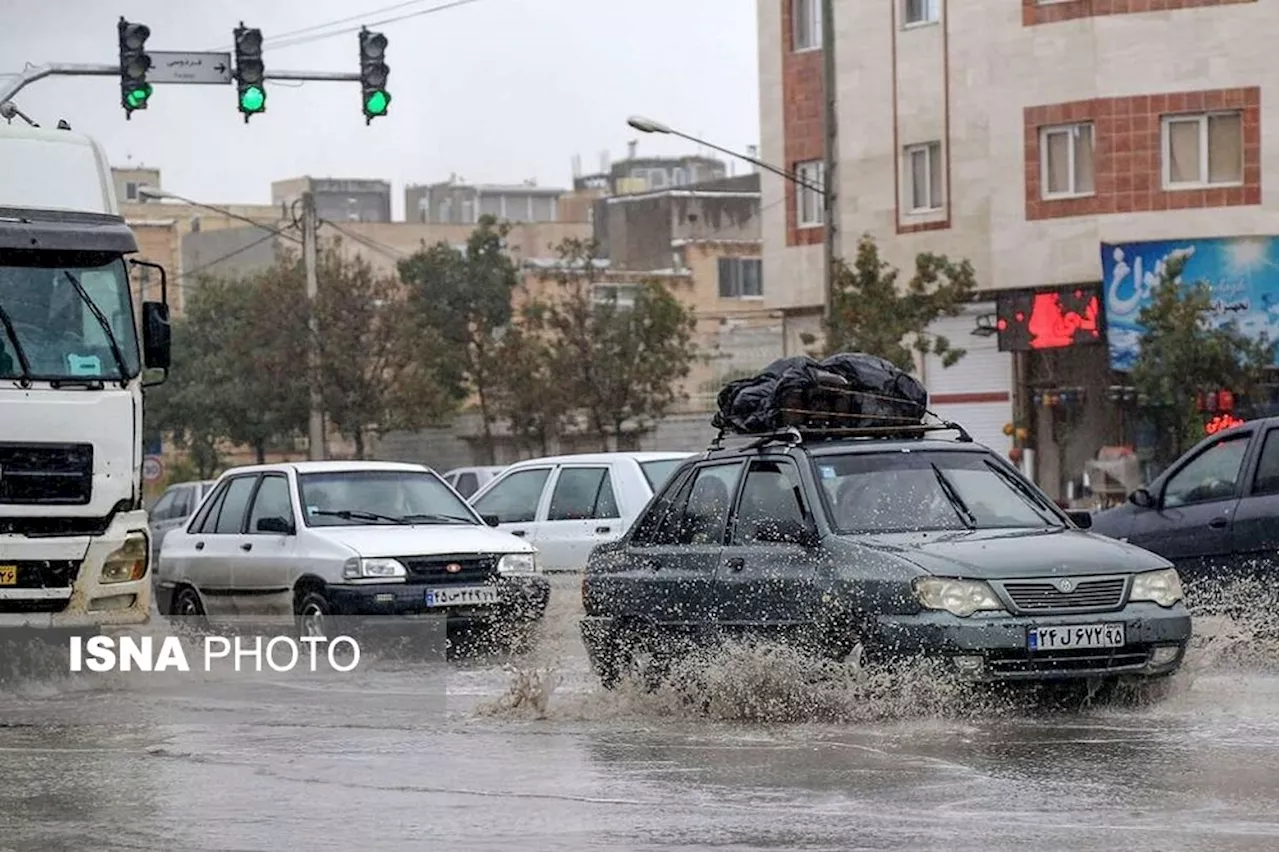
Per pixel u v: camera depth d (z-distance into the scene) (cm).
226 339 9275
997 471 1822
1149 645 1620
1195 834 1131
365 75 3400
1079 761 1402
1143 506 2231
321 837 1202
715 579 1761
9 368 2123
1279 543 2081
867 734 1564
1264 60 5384
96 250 2189
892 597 1608
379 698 1994
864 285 5381
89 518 2145
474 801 1321
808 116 6272
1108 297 5450
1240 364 5197
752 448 1831
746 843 1142
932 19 5903
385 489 2631
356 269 8131
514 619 2448
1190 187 5441
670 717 1744
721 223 11738
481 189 15412
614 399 7331
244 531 2636
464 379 8056
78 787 1416
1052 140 5628
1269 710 1661
